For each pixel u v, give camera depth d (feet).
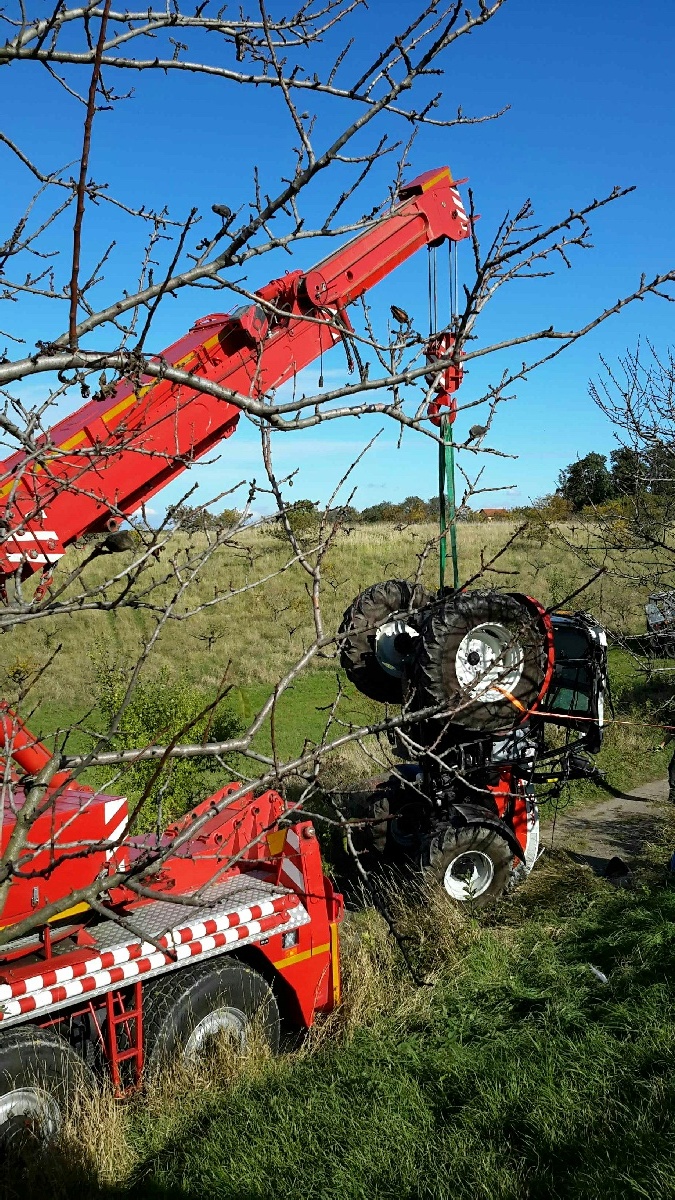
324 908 18.74
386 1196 13.26
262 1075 16.58
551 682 26.66
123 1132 14.84
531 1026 17.60
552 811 33.73
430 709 8.87
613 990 18.60
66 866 15.58
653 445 23.97
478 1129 14.65
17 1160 13.74
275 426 7.02
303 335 19.62
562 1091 15.19
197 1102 15.69
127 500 18.04
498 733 22.58
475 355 7.35
